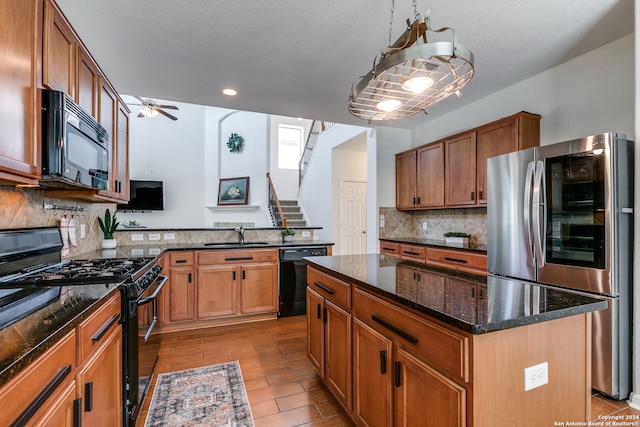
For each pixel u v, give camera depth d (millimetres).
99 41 2400
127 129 2988
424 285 1536
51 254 2123
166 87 3275
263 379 2354
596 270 2064
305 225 7625
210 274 3439
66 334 1027
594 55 2625
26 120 1370
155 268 2357
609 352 2031
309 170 7605
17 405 759
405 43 1579
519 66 2898
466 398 1021
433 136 4496
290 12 2080
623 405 2002
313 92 3420
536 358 1126
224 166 8500
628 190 2078
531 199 2434
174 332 3299
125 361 1626
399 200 4777
